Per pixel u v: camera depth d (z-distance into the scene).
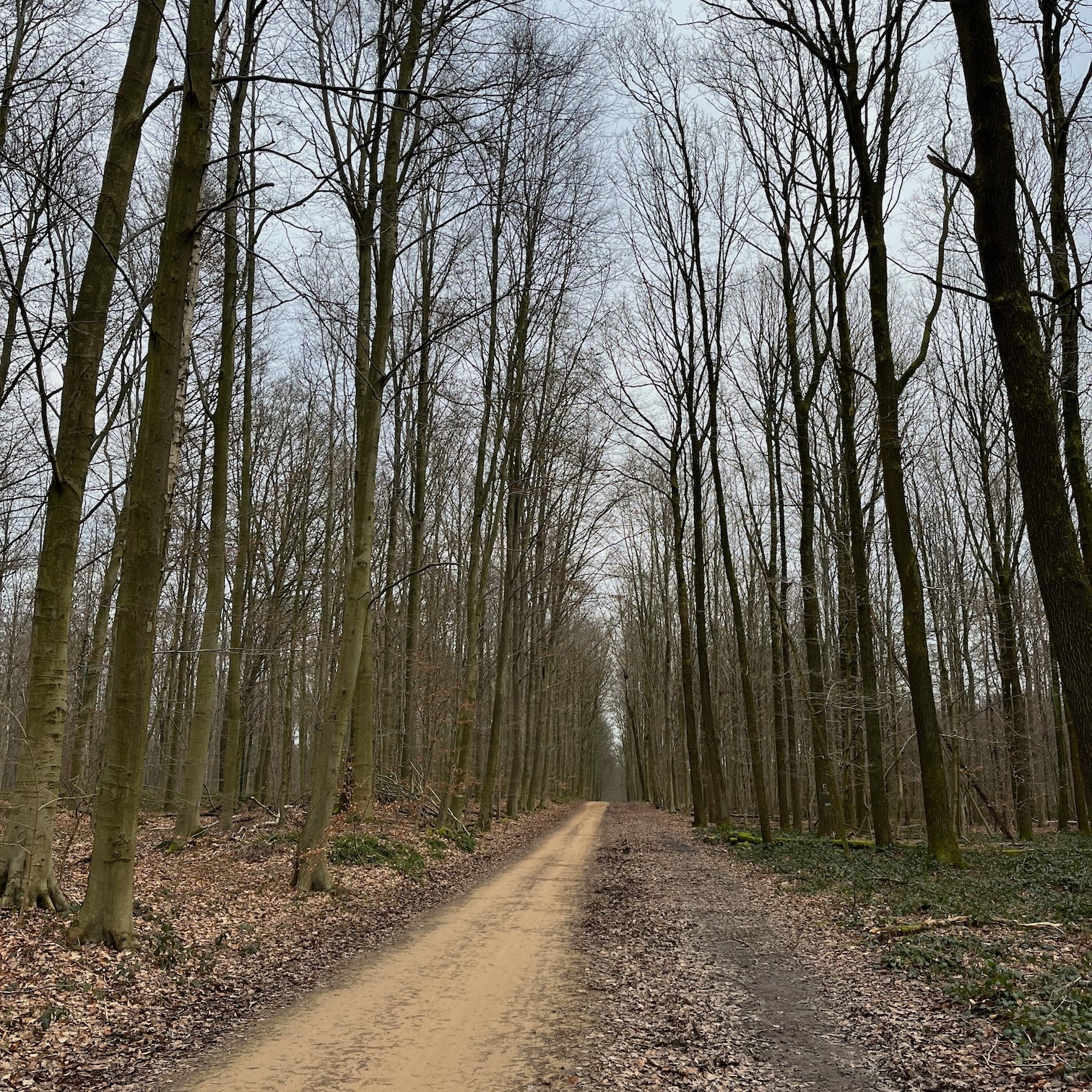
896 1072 5.30
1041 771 35.34
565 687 47.19
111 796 8.04
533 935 10.12
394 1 13.12
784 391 23.64
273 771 28.31
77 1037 5.90
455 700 26.48
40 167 11.36
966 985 6.76
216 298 20.22
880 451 14.98
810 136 17.97
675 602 47.06
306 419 30.14
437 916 11.41
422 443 23.48
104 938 7.81
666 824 32.00
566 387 25.48
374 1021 6.59
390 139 13.70
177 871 12.66
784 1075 5.34
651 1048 5.91
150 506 8.38
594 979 7.89
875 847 17.22
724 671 42.97
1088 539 12.33
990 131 6.95
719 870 16.44
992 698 26.58
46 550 8.81
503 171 19.97
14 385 10.30
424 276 21.69
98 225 9.00
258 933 9.45
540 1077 5.36
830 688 18.34
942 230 14.79
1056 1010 5.93
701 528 26.55
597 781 99.94
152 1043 5.99
